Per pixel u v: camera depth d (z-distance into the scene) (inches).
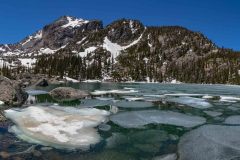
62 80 5408.5
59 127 850.1
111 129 870.4
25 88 2554.1
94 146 692.1
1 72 4655.5
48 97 1680.6
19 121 896.3
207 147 695.1
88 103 1441.9
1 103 1245.1
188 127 925.2
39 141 711.1
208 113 1212.5
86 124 912.9
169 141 749.9
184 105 1464.1
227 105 1488.7
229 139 768.3
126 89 2792.8
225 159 613.3
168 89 3011.8
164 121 1013.8
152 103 1514.5
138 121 1003.9
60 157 607.2
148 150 671.8
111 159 606.5
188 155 637.3
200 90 2940.5
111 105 1392.7
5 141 701.3
